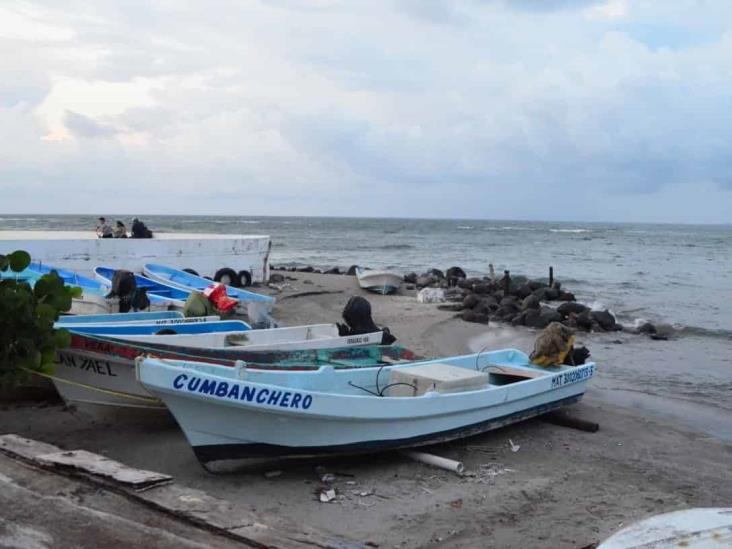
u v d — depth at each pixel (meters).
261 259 23.67
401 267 43.97
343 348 10.71
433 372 9.34
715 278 38.62
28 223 103.75
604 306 24.22
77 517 4.99
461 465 7.97
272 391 7.07
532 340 18.50
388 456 8.43
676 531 4.51
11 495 5.28
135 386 8.84
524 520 6.79
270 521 5.26
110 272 18.58
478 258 53.91
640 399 12.62
